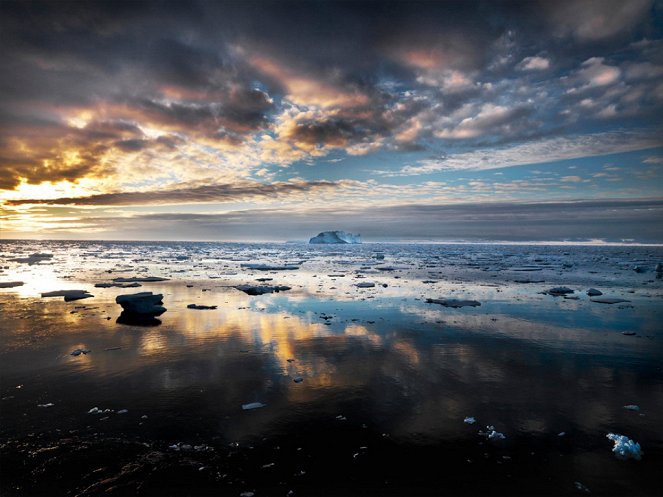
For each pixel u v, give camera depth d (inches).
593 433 304.8
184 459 269.4
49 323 693.9
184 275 1599.4
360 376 427.2
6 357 496.4
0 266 2034.9
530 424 319.0
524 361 478.9
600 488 238.5
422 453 277.0
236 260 2655.0
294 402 360.8
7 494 233.0
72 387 397.4
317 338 587.8
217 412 340.2
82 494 233.0
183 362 476.4
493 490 237.3
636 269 1724.9
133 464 263.1
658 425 317.1
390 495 233.0
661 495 232.2
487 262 2461.9
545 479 247.8
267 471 256.1
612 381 414.0
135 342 565.6
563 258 2874.0
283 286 1151.0
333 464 263.6
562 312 794.8
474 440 294.4
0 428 313.0
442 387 397.1
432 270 1870.1
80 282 1333.7
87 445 286.8
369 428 312.2
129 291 1107.9
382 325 676.1
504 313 786.2
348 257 3110.2
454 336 600.4
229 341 570.9
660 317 744.3
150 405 354.9
